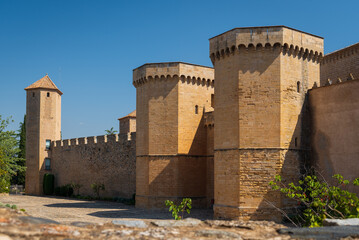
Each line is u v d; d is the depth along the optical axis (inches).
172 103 1569.9
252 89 1164.5
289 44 1168.8
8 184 2593.5
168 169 1553.9
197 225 582.9
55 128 2854.3
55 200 2177.7
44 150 2800.2
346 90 1097.4
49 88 2837.1
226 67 1219.2
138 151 1651.1
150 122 1590.8
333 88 1137.4
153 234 487.8
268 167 1132.5
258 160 1140.5
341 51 1627.7
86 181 2427.4
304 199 960.9
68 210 1558.8
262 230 559.2
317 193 896.9
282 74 1160.2
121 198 2044.8
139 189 1627.7
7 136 2479.1
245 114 1162.6
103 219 1218.6
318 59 1261.1
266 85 1159.0
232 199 1161.4
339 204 872.9
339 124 1109.1
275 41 1153.4
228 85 1207.6
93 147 2380.7
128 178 2058.3
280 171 1130.0
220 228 572.1
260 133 1149.1
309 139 1206.9
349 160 1071.0
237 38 1171.9
